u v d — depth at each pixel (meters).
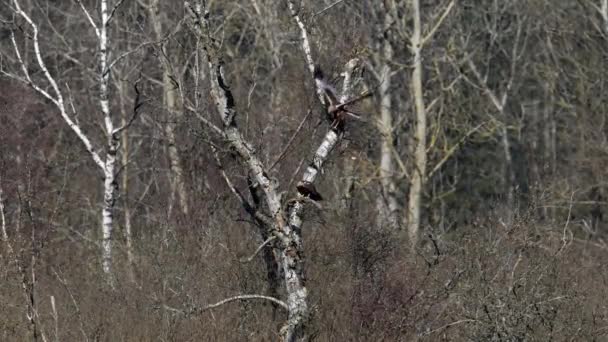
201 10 11.73
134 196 24.22
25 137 23.75
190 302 14.64
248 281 15.45
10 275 15.22
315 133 15.02
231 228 16.45
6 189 18.81
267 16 23.95
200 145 18.03
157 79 25.36
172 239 16.86
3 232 15.53
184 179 18.42
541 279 13.52
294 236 11.71
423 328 14.29
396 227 18.52
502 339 13.13
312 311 12.12
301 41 14.09
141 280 15.94
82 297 15.81
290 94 18.27
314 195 11.63
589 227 20.59
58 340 13.59
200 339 14.34
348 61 12.23
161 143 24.11
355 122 19.42
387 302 14.50
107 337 14.75
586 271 15.22
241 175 14.30
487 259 13.86
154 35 22.58
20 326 14.62
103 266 17.53
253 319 15.06
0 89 23.25
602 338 13.97
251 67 23.97
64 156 23.64
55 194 21.47
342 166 21.14
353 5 23.83
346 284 15.07
